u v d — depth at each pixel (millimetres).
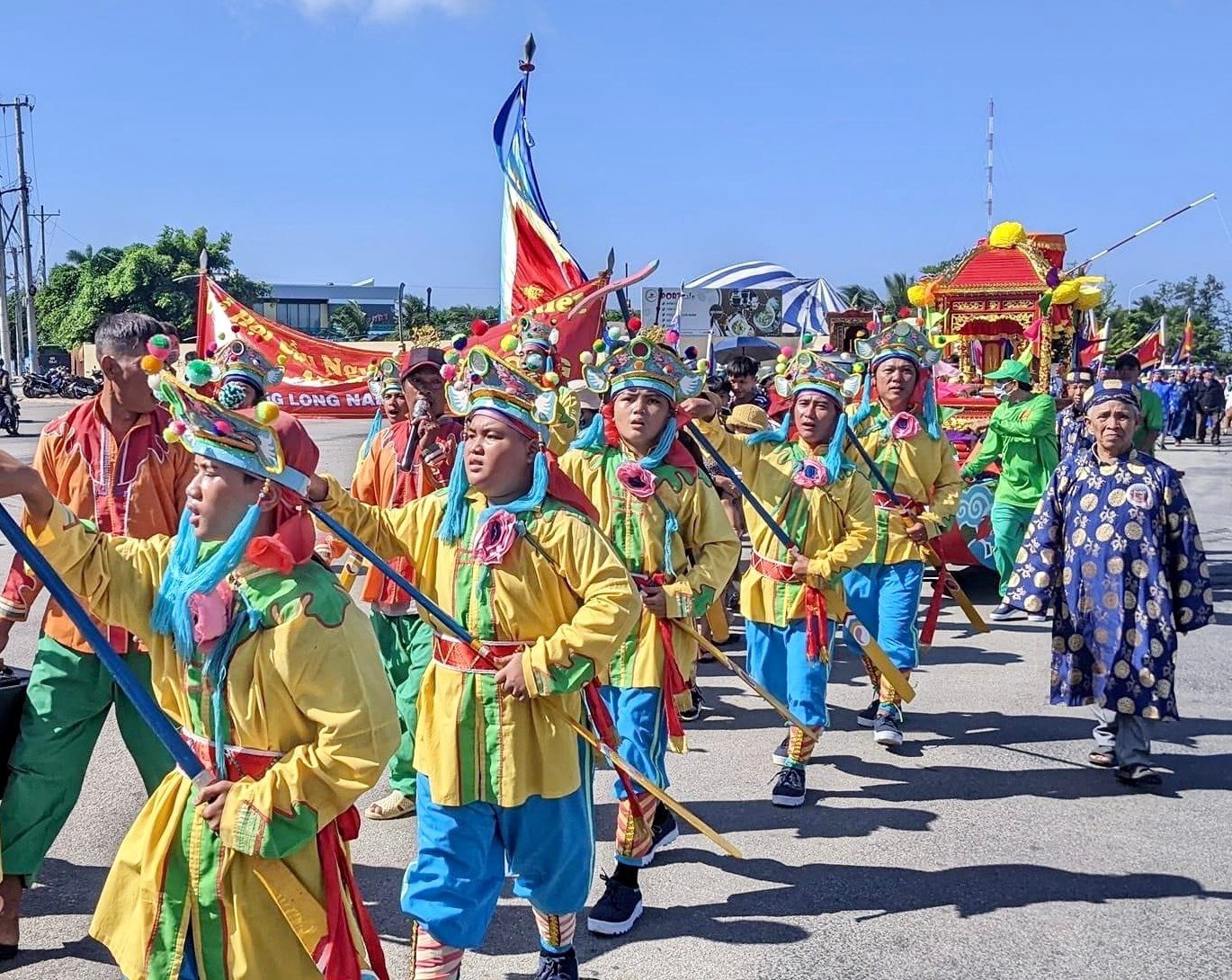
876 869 4492
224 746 2430
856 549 5094
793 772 5188
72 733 3617
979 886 4352
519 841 3193
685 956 3811
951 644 8336
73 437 3648
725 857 4605
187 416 2361
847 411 6754
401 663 4773
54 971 3570
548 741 3145
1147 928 4039
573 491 3264
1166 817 5059
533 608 3133
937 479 6375
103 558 2516
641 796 4094
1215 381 28891
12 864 3570
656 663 4172
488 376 3156
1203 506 15766
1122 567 5293
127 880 2520
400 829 4840
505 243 7824
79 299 40844
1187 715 6574
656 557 4219
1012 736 6199
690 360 4531
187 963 2469
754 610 5281
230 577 2396
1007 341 12914
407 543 3322
